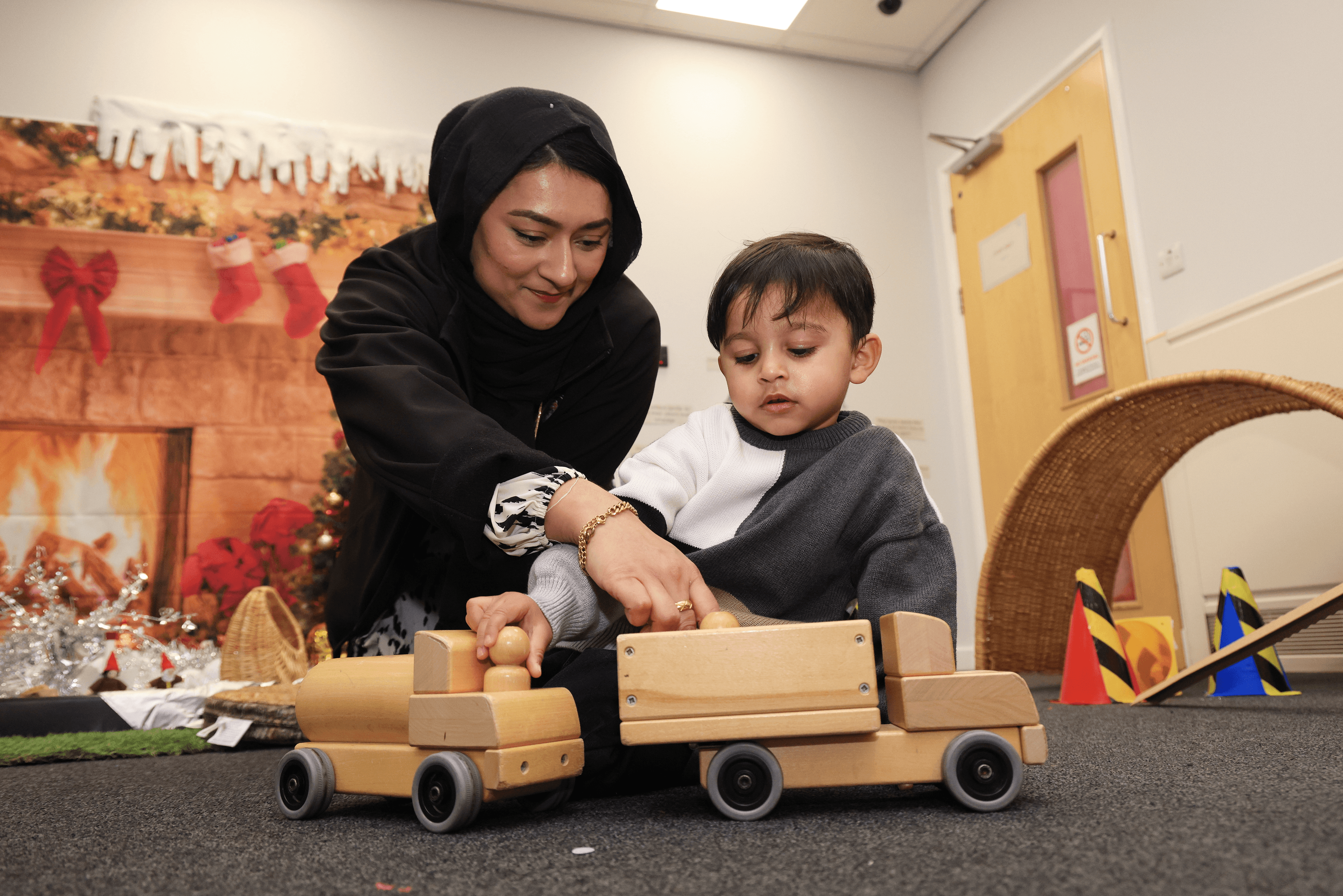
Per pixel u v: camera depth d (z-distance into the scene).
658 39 3.95
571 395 1.28
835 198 4.07
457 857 0.53
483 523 0.79
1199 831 0.51
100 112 3.15
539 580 0.77
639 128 3.84
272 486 3.09
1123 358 3.12
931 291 4.12
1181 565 2.76
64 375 2.98
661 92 3.90
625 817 0.65
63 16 3.20
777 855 0.50
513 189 1.00
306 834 0.63
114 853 0.59
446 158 1.09
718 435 0.89
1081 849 0.48
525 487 0.77
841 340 0.85
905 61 4.24
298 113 3.40
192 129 3.23
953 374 4.02
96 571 2.90
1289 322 2.41
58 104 3.14
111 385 3.01
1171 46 2.92
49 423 2.95
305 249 3.28
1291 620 1.39
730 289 0.86
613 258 1.17
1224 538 2.61
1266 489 2.48
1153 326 2.97
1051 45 3.47
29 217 3.04
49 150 3.09
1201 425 2.19
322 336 1.09
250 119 3.30
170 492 3.01
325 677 0.72
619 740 0.76
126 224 3.12
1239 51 2.67
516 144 0.99
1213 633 2.66
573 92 3.78
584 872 0.48
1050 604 2.47
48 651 2.54
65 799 0.93
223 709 1.74
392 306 1.10
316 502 3.12
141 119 3.19
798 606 0.82
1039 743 0.62
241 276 3.19
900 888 0.42
